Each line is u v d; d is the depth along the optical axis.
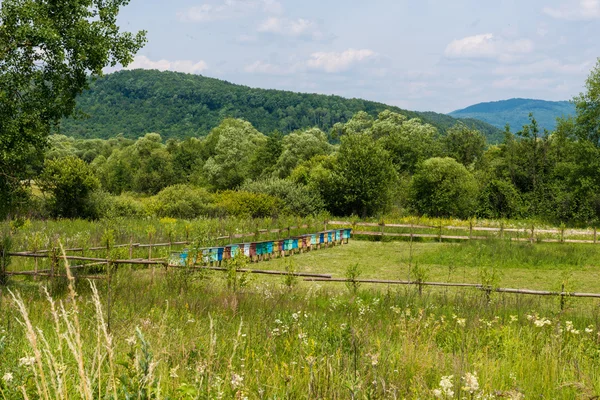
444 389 4.35
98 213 36.56
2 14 14.38
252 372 5.74
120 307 10.32
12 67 14.82
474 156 73.94
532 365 7.20
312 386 4.85
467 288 18.31
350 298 14.12
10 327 6.61
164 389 4.06
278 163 79.31
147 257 21.48
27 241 21.06
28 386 3.56
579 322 12.01
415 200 49.34
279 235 32.69
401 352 7.17
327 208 46.78
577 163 51.19
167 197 41.75
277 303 12.45
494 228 37.56
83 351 4.96
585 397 5.16
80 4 15.53
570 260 25.11
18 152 14.95
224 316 10.30
